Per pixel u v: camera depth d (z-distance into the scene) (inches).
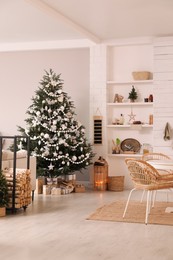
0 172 256.4
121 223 242.4
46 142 341.1
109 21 317.7
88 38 350.3
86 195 331.9
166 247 201.6
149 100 363.6
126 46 374.3
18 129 368.8
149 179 243.6
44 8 280.1
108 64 375.9
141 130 370.3
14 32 353.1
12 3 281.7
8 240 209.5
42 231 224.7
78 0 274.4
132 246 202.7
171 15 304.0
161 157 308.7
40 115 345.4
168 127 351.3
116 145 372.2
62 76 394.9
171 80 353.1
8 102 406.3
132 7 287.6
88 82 389.1
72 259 181.0
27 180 272.1
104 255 187.5
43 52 398.6
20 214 261.0
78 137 350.9
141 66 370.9
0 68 407.2
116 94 372.5
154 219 250.5
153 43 358.6
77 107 391.2
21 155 298.8
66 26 335.6
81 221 245.8
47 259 180.9
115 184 355.9
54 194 334.3
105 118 370.9
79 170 356.8
